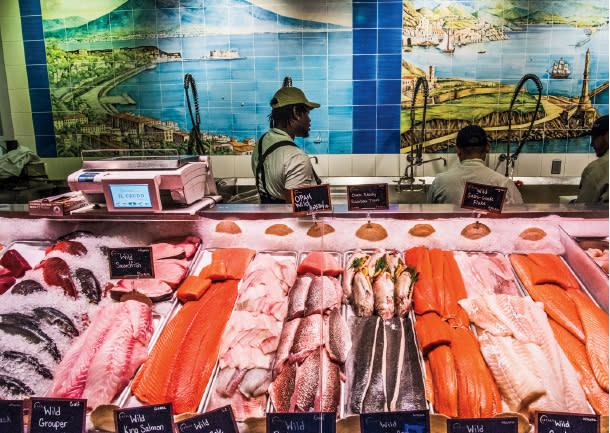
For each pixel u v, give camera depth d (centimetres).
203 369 126
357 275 156
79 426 113
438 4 369
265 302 147
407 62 381
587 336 129
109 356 126
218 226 180
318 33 381
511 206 178
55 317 140
